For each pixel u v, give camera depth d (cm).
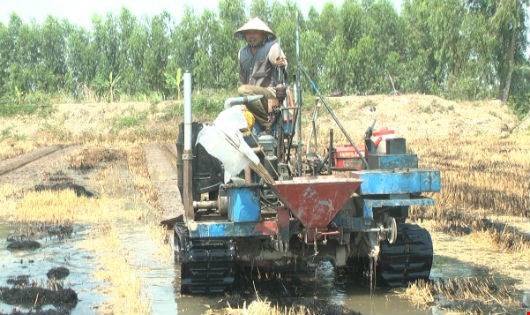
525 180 1459
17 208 1211
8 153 2461
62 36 4594
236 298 656
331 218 623
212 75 4266
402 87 4350
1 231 1023
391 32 4672
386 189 644
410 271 703
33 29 4569
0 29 4528
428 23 4366
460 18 4347
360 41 4128
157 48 4403
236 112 656
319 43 4153
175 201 1259
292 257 718
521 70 4350
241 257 708
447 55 4300
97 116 3591
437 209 1147
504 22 4159
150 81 4438
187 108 654
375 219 686
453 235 972
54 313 604
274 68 786
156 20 4509
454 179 1491
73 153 2467
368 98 3644
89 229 1041
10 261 834
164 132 3269
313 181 610
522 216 1110
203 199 826
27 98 3888
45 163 2112
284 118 752
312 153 787
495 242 905
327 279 753
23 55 4575
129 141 3136
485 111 3650
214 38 4366
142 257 852
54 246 920
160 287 715
